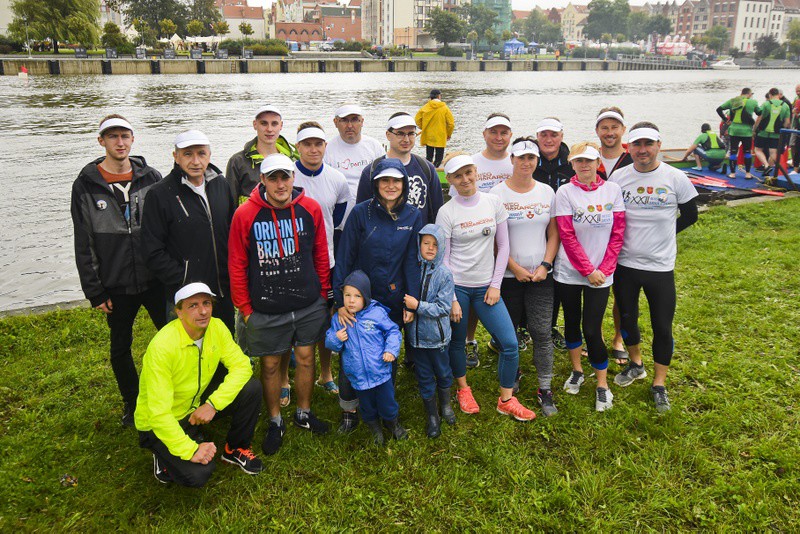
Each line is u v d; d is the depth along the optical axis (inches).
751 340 204.8
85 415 167.2
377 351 147.8
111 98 1424.7
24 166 638.5
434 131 503.5
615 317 196.2
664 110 1304.1
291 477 143.4
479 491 137.3
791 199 404.5
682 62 4461.1
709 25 5846.5
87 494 137.4
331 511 132.0
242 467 144.3
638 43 6373.0
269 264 145.5
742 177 481.1
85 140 813.2
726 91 1950.1
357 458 148.9
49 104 1274.6
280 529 126.7
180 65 2642.7
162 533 125.3
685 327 216.5
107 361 196.7
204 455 131.0
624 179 165.3
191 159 142.9
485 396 178.5
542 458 149.0
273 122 175.6
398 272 152.9
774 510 128.2
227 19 5009.8
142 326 223.5
